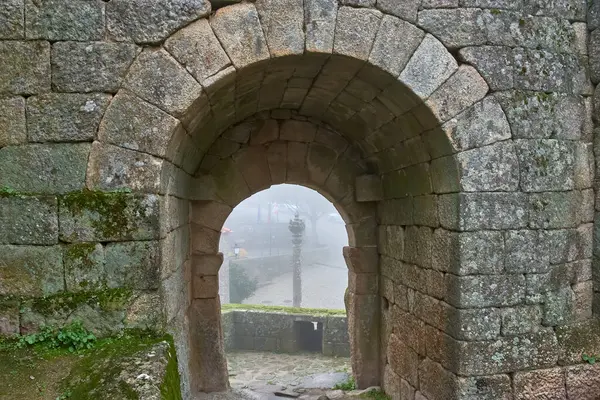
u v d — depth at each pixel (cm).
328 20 343
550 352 383
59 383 278
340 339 1001
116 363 286
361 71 371
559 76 388
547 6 385
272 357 1002
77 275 317
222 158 555
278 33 338
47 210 315
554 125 385
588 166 406
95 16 321
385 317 565
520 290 379
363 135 520
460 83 362
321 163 575
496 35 370
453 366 381
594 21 399
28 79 318
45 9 318
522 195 377
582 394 388
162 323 328
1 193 314
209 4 331
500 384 373
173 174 389
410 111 388
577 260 400
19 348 307
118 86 322
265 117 557
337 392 602
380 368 586
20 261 314
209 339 560
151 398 256
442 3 360
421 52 356
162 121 325
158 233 324
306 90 456
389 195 536
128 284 321
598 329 398
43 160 318
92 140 321
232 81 357
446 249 392
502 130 371
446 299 394
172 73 327
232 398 554
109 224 318
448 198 386
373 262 589
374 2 350
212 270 560
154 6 326
